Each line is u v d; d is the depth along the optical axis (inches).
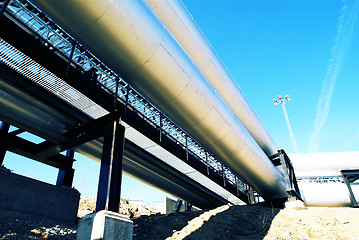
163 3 500.1
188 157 573.6
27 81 316.2
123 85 403.2
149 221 551.2
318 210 642.2
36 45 296.0
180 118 402.3
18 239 319.9
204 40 608.4
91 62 354.3
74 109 368.5
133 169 606.5
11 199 397.4
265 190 710.5
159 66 323.9
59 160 490.0
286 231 477.4
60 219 449.1
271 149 875.4
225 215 569.6
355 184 1138.7
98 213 270.1
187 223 522.9
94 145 486.6
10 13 288.4
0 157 410.3
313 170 1131.9
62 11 255.8
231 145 503.2
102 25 269.1
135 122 417.4
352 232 486.0
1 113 375.9
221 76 658.8
